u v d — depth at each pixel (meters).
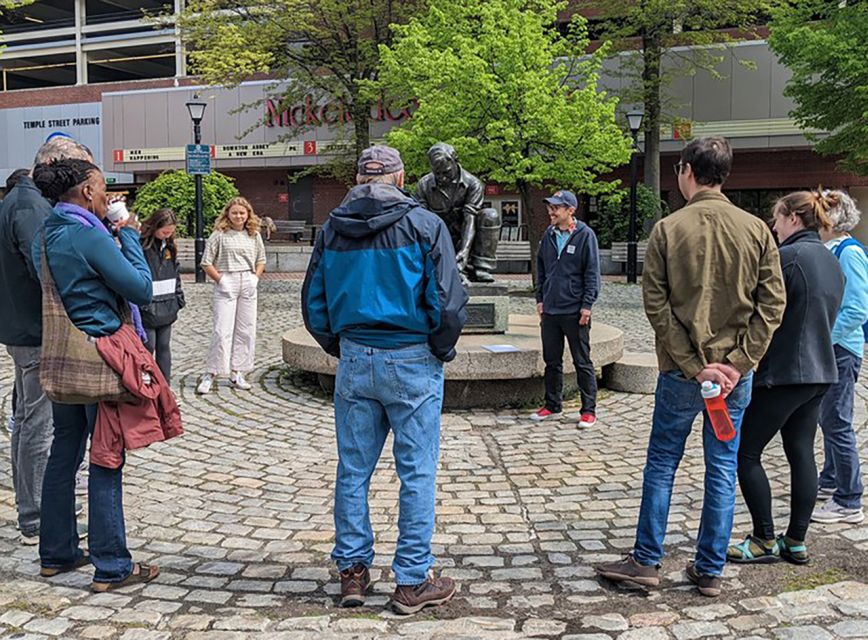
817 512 4.86
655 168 25.16
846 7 19.66
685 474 5.76
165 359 7.59
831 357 4.12
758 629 3.56
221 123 34.59
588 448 6.44
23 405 4.47
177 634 3.52
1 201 4.37
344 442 3.79
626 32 23.30
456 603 3.84
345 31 24.44
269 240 31.88
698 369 3.67
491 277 9.02
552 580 4.10
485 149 17.47
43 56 46.38
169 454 6.25
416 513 3.71
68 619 3.65
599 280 6.93
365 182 3.72
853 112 19.66
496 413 7.56
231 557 4.39
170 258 7.45
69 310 3.76
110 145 36.72
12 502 5.15
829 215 4.80
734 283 3.67
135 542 4.58
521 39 17.31
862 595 3.86
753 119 27.45
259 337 12.20
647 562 3.94
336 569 4.23
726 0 22.22
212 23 22.92
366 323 3.64
